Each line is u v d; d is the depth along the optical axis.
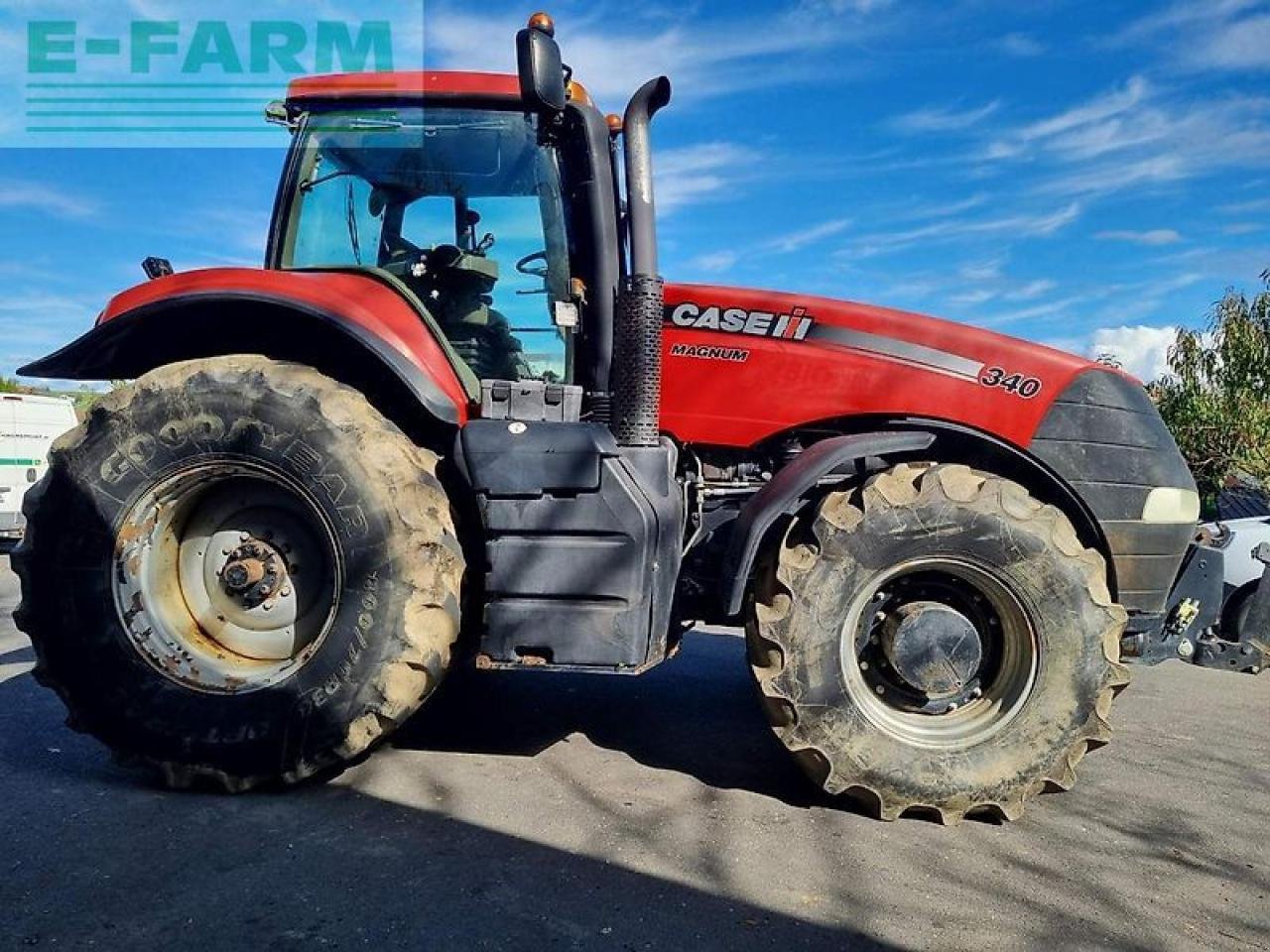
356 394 2.91
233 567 2.90
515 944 1.97
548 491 2.79
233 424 2.81
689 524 3.33
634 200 2.99
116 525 2.86
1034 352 3.17
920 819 2.79
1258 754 3.60
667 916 2.12
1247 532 5.22
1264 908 2.29
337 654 2.75
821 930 2.10
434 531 2.78
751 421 3.36
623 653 2.76
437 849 2.44
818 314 3.35
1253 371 10.80
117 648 2.82
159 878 2.24
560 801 2.81
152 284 3.06
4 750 3.18
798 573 2.75
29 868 2.28
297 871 2.29
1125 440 3.12
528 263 3.30
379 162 3.38
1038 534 2.75
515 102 3.24
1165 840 2.70
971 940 2.09
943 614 2.81
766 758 3.32
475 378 3.18
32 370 3.22
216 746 2.75
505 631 2.79
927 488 2.75
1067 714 2.76
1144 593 3.15
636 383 2.94
